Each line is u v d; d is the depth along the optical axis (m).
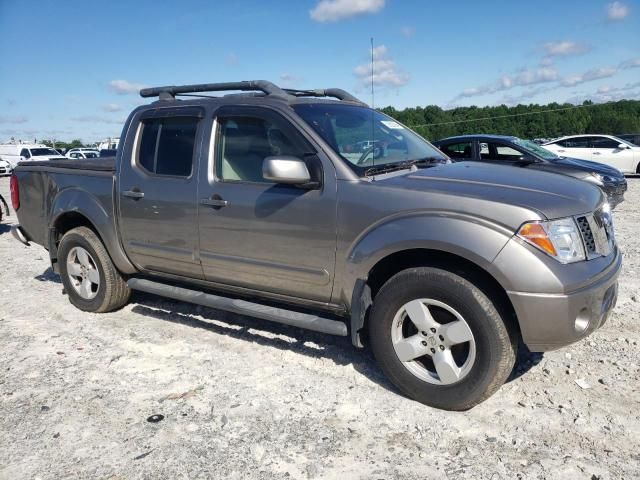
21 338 4.62
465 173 3.64
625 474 2.69
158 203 4.40
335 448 2.97
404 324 3.49
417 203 3.26
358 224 3.44
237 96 4.21
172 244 4.40
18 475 2.78
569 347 4.10
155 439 3.08
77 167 5.15
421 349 3.35
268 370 3.92
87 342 4.50
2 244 8.99
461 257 3.21
